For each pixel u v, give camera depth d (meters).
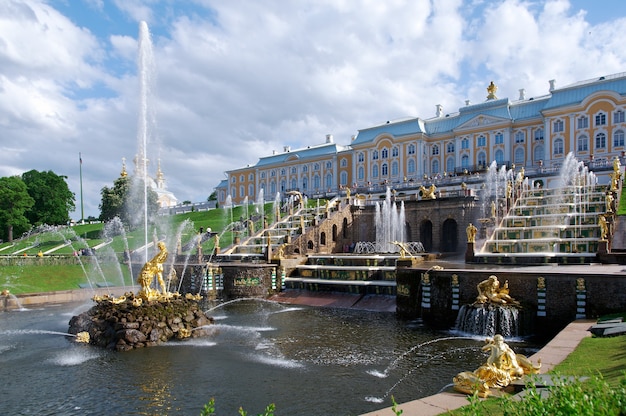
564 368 12.77
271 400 15.44
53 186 98.19
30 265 46.38
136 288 43.62
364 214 56.06
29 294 38.19
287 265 41.03
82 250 61.59
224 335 25.23
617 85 68.06
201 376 18.11
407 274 28.95
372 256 39.66
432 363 19.11
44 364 20.11
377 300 33.72
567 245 35.19
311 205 80.50
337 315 31.00
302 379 17.48
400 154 90.12
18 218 81.00
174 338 24.22
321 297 36.66
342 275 37.94
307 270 40.62
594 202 42.47
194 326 25.34
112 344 22.66
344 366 19.00
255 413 14.34
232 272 40.56
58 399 15.98
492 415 9.52
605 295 21.83
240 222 77.69
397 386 16.45
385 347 21.89
